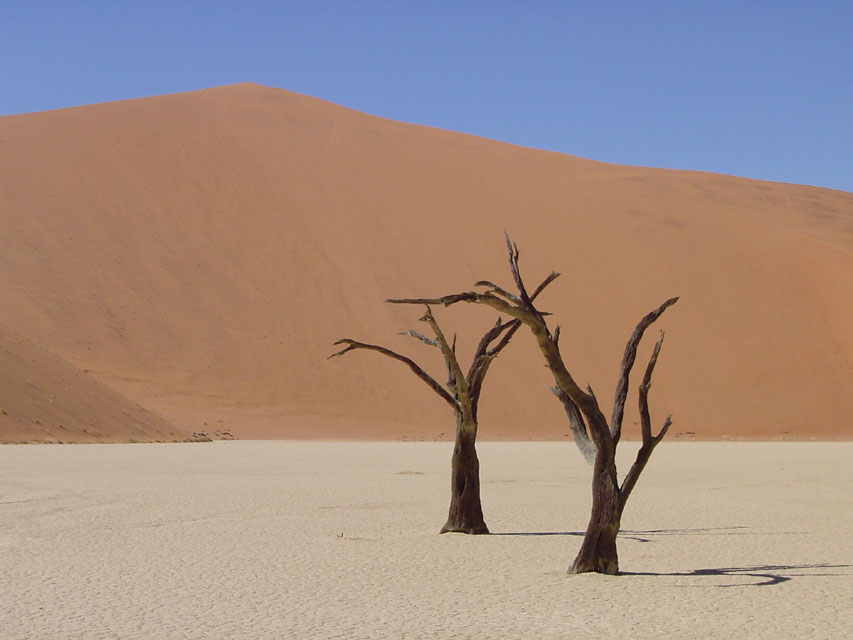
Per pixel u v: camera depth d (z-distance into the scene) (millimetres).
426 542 13141
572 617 8391
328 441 48375
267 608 8742
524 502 19094
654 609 8750
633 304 65312
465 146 87312
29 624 8039
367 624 8086
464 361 59938
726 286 67250
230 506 17266
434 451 38250
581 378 59469
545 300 65062
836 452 40125
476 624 8102
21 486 20172
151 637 7598
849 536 14156
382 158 79375
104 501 17812
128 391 51562
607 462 10703
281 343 59188
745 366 61281
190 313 59750
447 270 67125
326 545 12742
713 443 50062
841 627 8039
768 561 11773
